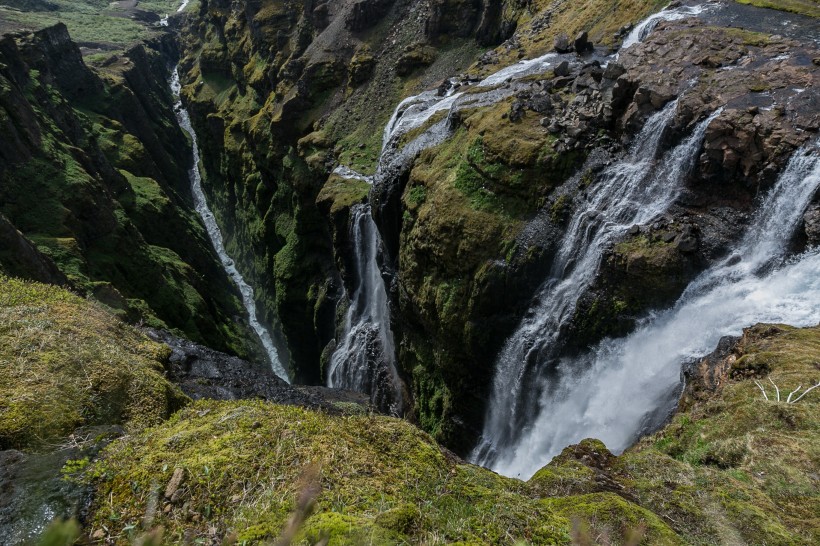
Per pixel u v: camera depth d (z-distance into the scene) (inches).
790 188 712.4
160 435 297.0
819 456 384.5
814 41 974.4
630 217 854.5
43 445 347.6
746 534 294.2
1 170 1526.8
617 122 965.2
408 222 1210.0
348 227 1542.8
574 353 853.8
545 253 951.0
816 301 617.3
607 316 808.3
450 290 1075.9
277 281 1923.0
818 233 656.4
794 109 775.1
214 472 254.1
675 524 299.9
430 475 277.4
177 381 641.6
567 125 1011.3
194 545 223.8
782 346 538.0
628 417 731.4
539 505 277.0
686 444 475.5
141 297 1630.2
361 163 1727.4
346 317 1654.8
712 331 677.3
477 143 1120.2
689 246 757.3
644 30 1266.0
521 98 1167.0
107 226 1673.2
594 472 350.0
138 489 253.0
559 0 1701.5
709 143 790.5
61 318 538.9
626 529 262.1
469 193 1087.6
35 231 1473.9
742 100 826.2
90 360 466.0
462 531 226.1
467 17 1957.4
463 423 1108.5
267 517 223.1
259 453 266.4
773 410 446.0
